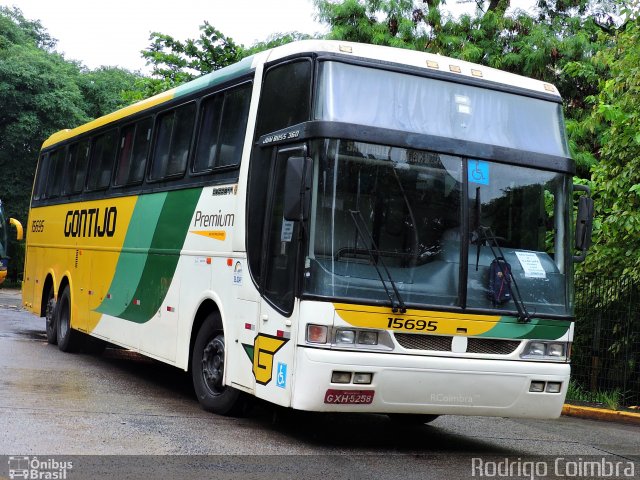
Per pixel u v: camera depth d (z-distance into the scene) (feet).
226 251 28.68
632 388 40.98
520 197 26.43
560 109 28.17
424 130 25.61
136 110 39.81
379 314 23.81
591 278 42.73
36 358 42.68
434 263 24.81
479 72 27.30
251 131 27.91
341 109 24.88
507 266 25.61
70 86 129.29
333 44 25.59
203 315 31.09
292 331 24.00
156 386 36.17
